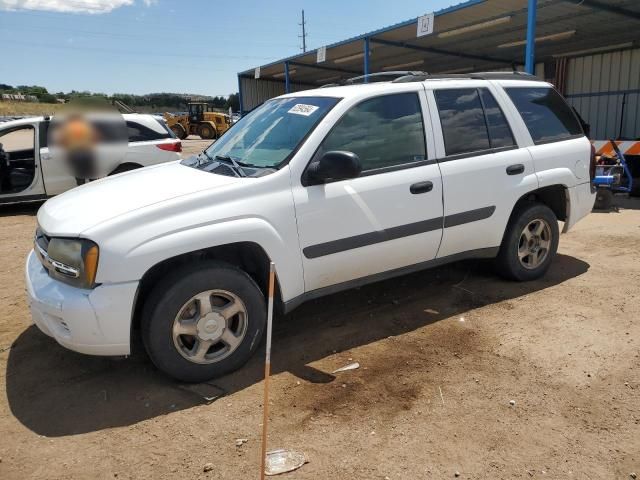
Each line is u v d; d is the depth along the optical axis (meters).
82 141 8.80
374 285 5.01
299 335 4.00
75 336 3.01
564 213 5.09
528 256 4.93
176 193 3.25
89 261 2.94
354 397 3.14
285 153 3.61
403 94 4.06
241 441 2.75
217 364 3.33
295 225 3.46
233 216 3.23
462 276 5.16
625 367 3.41
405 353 3.67
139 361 3.63
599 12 11.56
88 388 3.31
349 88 4.09
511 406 3.02
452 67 20.89
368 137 3.84
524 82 4.89
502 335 3.91
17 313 4.56
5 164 8.91
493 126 4.51
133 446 2.73
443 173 4.09
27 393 3.27
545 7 11.12
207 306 3.23
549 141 4.86
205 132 35.38
